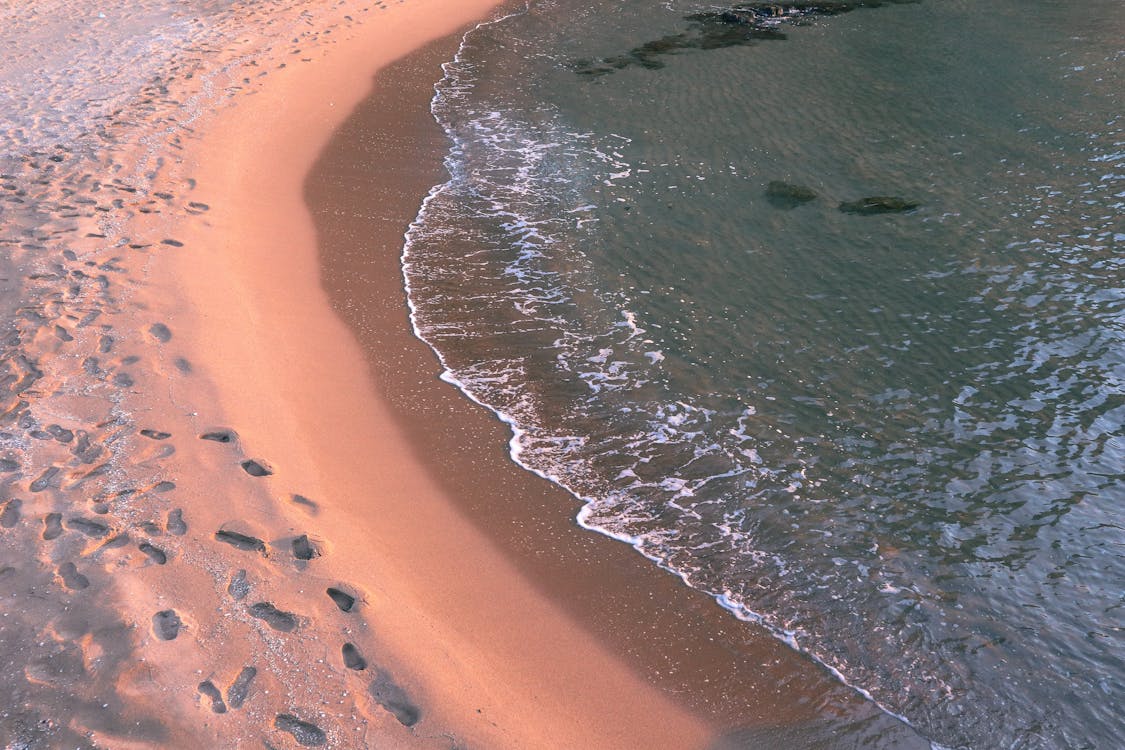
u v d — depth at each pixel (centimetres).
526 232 967
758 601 537
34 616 461
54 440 591
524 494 621
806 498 614
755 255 900
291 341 759
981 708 467
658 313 822
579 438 678
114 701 419
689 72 1367
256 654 454
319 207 1008
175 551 512
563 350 780
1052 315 781
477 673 470
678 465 648
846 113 1188
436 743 422
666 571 559
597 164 1106
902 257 879
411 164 1127
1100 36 1380
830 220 950
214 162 1059
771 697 474
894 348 757
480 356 772
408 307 838
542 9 1706
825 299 827
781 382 727
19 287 760
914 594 536
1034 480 616
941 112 1171
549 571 555
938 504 602
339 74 1382
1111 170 1002
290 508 564
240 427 630
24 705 415
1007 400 691
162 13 1648
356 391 714
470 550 566
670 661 495
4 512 529
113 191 952
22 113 1167
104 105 1199
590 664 489
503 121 1244
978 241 894
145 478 566
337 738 417
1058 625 513
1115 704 467
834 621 521
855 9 1594
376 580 520
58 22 1603
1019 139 1086
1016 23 1464
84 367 668
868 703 471
